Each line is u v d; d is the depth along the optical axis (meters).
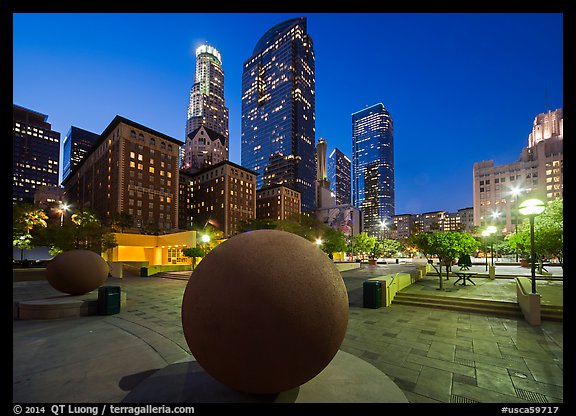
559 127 121.88
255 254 3.38
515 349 6.42
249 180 103.19
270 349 3.03
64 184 111.69
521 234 22.14
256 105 199.75
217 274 3.33
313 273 3.37
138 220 64.44
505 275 18.55
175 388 3.98
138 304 12.41
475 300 10.73
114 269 27.64
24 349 6.38
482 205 115.69
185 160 141.00
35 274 23.12
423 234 14.47
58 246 33.66
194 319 3.31
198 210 103.81
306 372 3.23
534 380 4.93
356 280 20.88
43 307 9.42
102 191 69.19
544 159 104.56
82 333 7.72
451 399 4.31
